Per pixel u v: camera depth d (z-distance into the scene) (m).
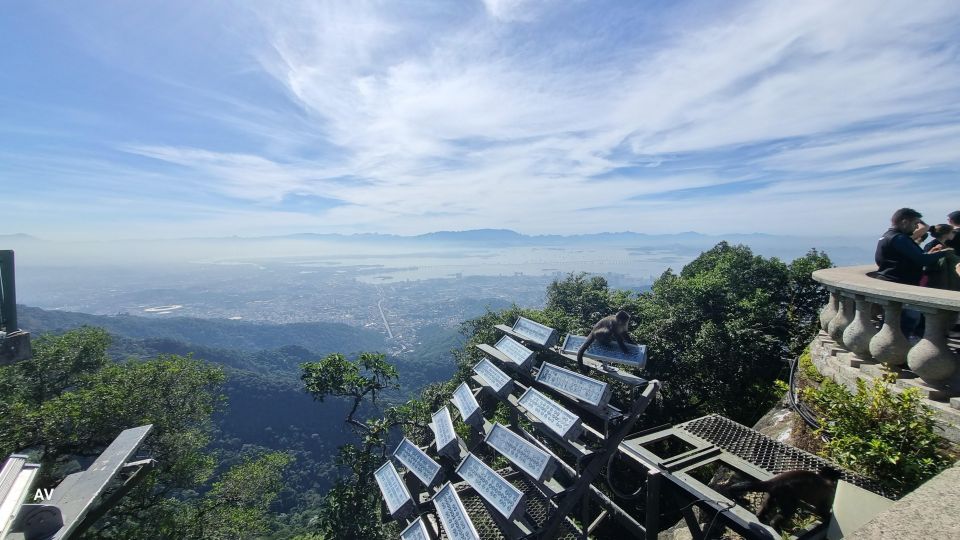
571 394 4.68
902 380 4.71
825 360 6.25
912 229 5.80
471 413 5.20
